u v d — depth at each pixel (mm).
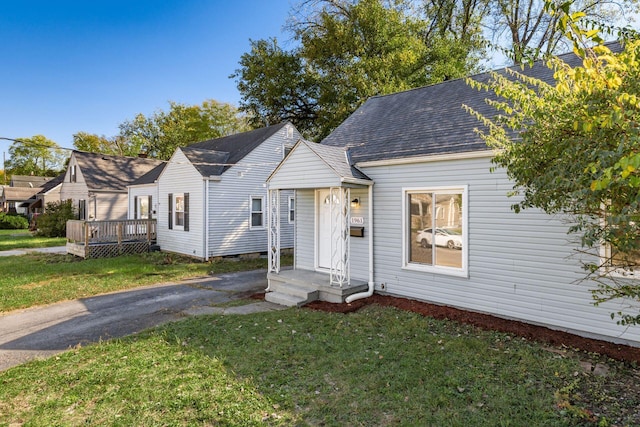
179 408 3377
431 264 6871
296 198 9242
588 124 2459
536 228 5590
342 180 6922
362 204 7805
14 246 17031
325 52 20328
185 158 14094
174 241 14727
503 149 4160
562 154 2908
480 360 4371
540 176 3068
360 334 5344
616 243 2641
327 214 8617
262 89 22656
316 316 6301
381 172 7461
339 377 3975
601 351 4633
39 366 4406
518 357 4473
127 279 9883
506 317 5930
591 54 2773
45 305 7477
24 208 39875
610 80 2516
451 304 6582
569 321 5316
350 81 18672
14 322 6363
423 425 3053
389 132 8297
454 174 6438
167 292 8602
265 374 4094
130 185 19344
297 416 3227
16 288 8680
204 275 10781
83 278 9914
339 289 7168
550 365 4215
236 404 3426
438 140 6930
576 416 3135
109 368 4281
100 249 13859
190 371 4172
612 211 2615
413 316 6152
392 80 18000
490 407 3314
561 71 3055
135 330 5895
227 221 13859
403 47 19078
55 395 3686
